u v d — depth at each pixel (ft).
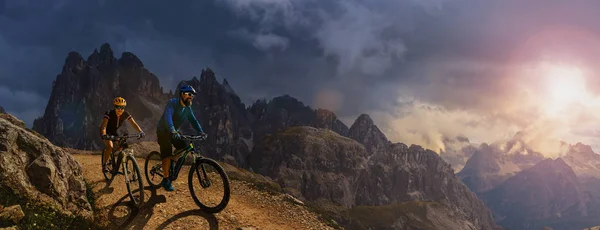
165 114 33.71
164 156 35.68
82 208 33.32
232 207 38.24
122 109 37.96
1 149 31.19
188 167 48.42
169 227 32.78
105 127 37.65
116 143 38.55
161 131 34.76
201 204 35.70
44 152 33.50
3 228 25.55
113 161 39.22
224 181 33.83
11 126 32.96
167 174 36.32
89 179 41.57
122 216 34.01
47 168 31.94
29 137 33.60
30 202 29.78
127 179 35.83
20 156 31.99
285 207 42.04
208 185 34.55
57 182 32.55
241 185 44.75
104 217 33.55
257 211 39.34
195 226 33.47
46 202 30.71
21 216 27.22
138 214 34.42
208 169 39.96
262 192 44.21
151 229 32.30
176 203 36.96
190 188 35.73
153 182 40.01
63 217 30.71
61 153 35.09
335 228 40.73
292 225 38.47
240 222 35.68
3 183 29.53
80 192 34.50
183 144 35.09
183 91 34.14
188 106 34.63
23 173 31.27
